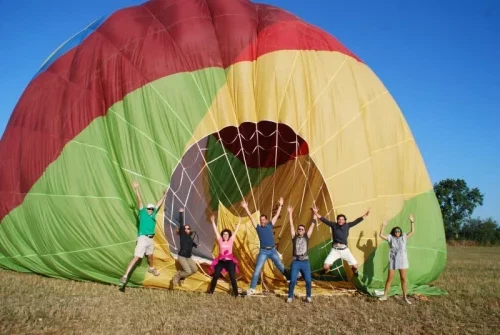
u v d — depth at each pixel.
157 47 10.65
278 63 10.59
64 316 7.01
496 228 61.81
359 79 11.21
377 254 10.05
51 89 11.31
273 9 12.08
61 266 10.36
